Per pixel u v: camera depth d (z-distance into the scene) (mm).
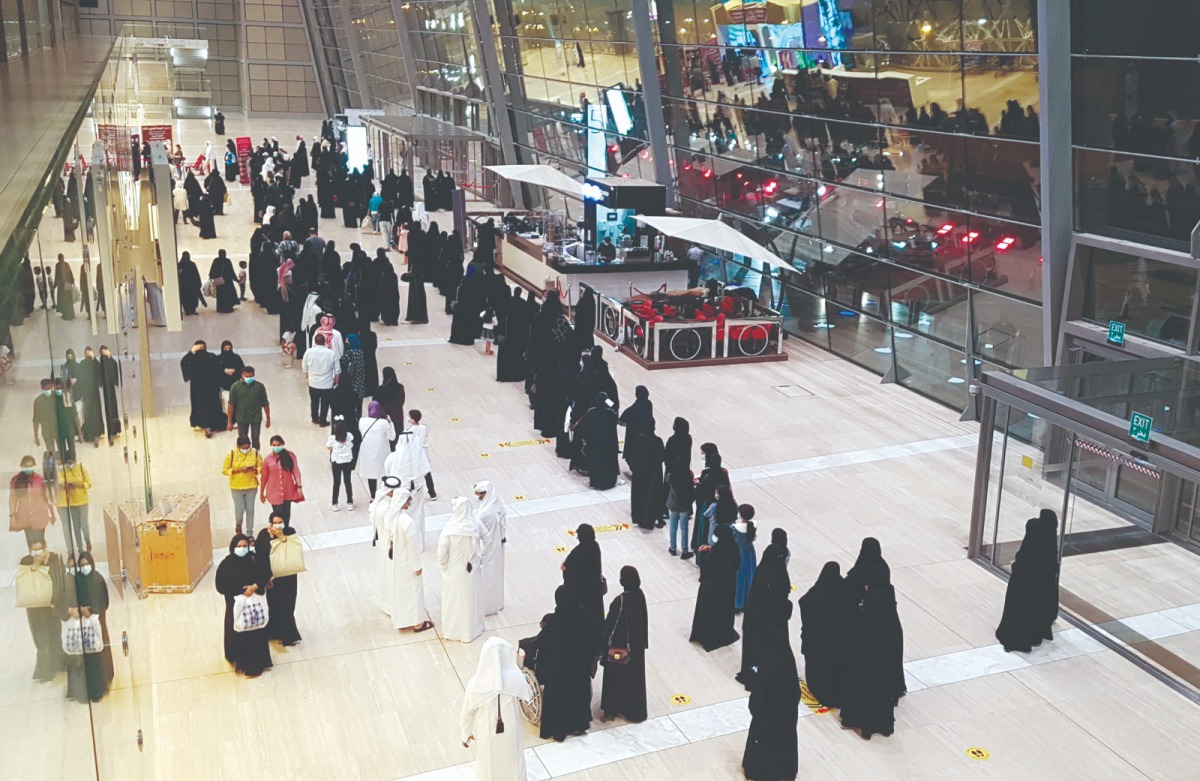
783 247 23312
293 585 10250
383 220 31016
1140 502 12539
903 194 19250
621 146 28312
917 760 8922
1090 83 14828
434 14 41094
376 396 15188
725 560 10430
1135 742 9289
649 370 20188
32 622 2062
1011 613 10719
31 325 2258
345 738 8930
